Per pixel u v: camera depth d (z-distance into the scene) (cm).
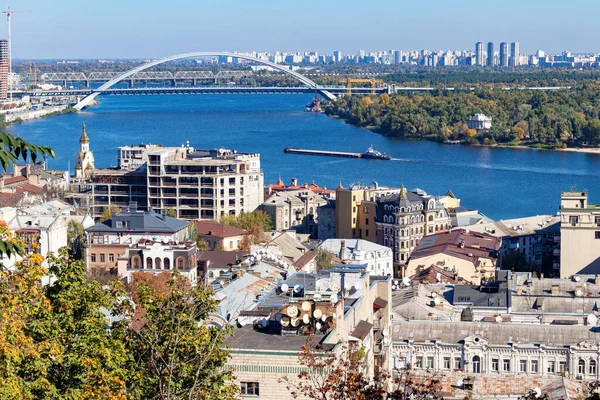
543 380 16675
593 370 17062
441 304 19562
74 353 8856
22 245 7556
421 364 17375
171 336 9181
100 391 8600
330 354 10269
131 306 9888
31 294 8969
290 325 11569
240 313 12412
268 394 10819
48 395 8419
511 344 17325
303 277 15000
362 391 8994
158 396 9019
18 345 8444
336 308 11738
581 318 19300
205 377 9288
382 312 15338
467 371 17275
